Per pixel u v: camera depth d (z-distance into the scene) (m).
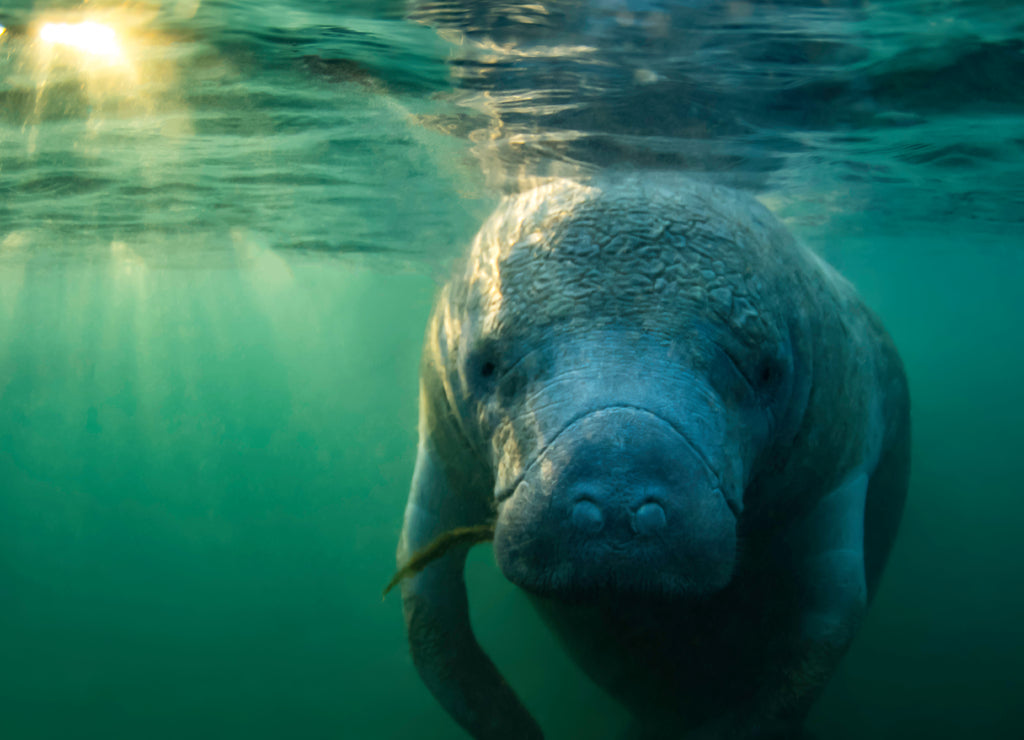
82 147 8.53
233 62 5.86
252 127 7.55
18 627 10.37
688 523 2.20
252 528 19.22
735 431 2.53
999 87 5.68
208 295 27.92
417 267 15.77
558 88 5.39
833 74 5.32
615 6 4.29
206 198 11.21
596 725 5.96
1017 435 27.52
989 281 25.64
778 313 2.85
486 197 6.84
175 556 15.47
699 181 3.46
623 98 5.55
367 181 9.22
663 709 4.43
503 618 8.19
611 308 2.52
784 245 3.27
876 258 18.31
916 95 5.82
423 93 5.97
